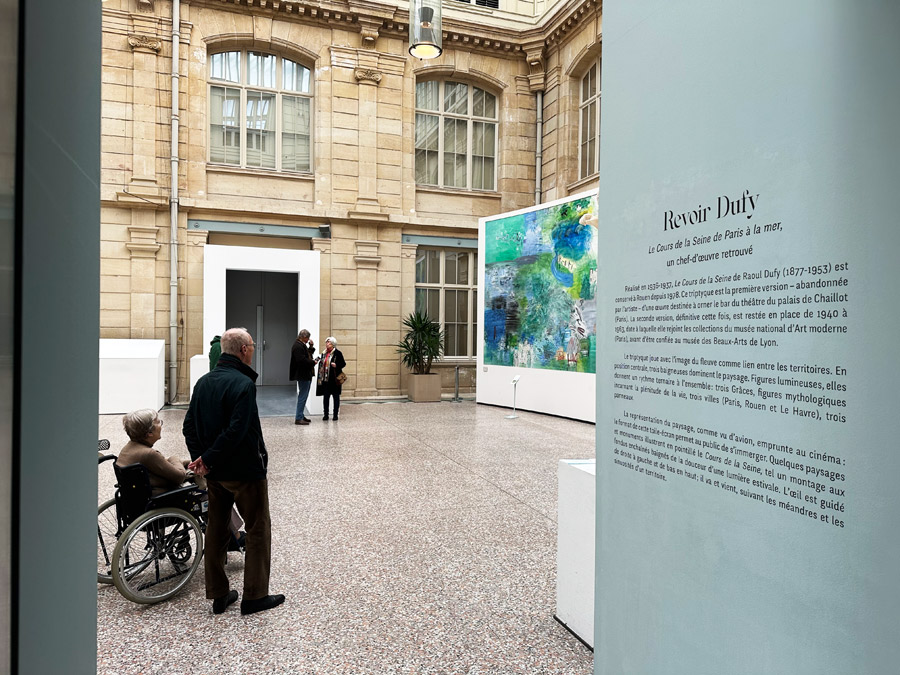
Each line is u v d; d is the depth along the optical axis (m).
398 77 14.77
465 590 3.79
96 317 1.38
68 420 1.17
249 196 13.81
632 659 2.19
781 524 1.55
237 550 4.16
